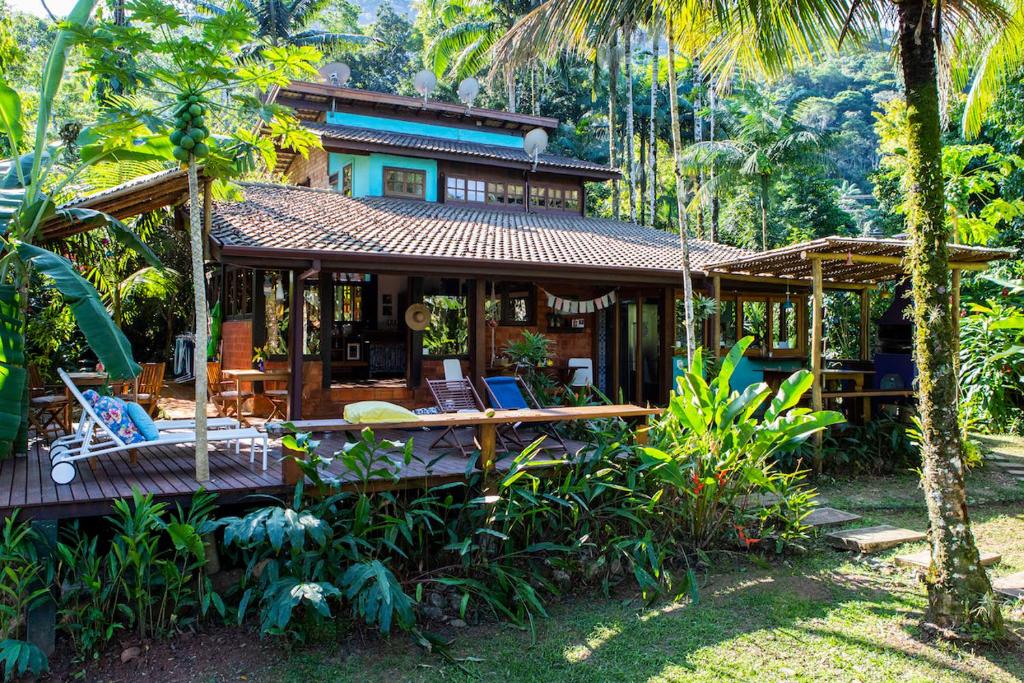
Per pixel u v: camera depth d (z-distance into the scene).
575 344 14.20
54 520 5.54
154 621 5.49
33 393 9.28
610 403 9.80
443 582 5.83
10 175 8.68
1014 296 14.78
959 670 4.82
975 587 5.19
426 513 6.17
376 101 16.83
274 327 11.96
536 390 11.47
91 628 5.18
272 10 28.25
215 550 6.21
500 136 18.50
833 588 6.41
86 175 10.05
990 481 10.31
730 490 7.22
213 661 5.10
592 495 6.79
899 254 10.84
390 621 5.41
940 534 5.29
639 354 14.42
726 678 4.85
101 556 5.73
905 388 12.61
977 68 11.96
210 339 15.24
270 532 5.03
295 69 6.41
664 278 12.77
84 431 7.04
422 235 12.03
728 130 33.91
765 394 7.02
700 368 7.24
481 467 7.01
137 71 6.02
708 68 9.32
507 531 6.41
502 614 5.94
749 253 16.27
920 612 5.75
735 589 6.41
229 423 8.13
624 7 8.55
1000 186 17.88
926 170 5.23
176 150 6.20
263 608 5.44
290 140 7.15
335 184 16.36
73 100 20.66
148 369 9.76
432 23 33.25
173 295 18.30
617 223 18.64
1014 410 14.14
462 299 12.99
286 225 11.02
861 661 5.01
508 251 11.67
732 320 18.11
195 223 6.37
